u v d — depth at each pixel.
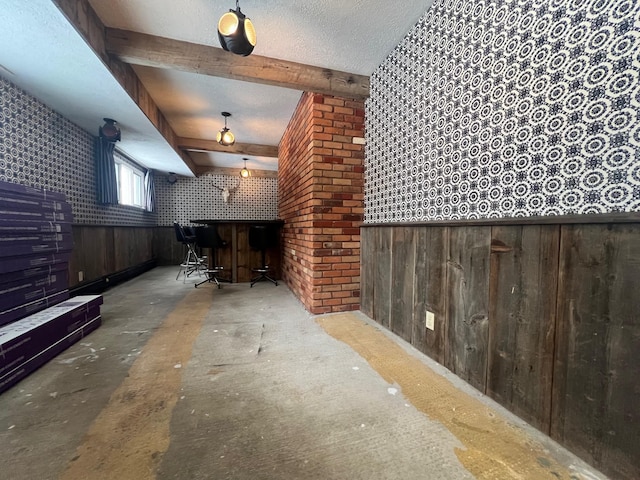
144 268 5.72
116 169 4.63
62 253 2.28
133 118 3.21
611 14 0.99
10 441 1.13
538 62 1.23
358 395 1.47
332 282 2.89
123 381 1.58
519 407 1.31
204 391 1.49
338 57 2.48
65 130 3.20
